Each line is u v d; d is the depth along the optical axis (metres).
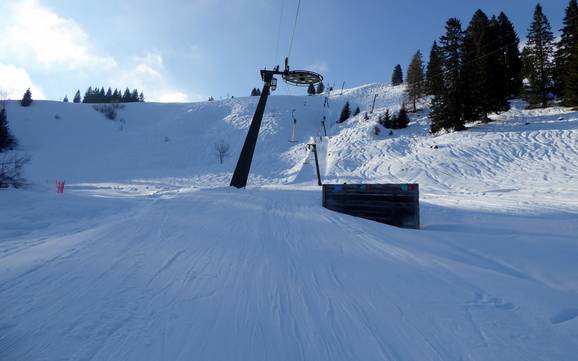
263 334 2.10
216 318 2.29
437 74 35.12
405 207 7.36
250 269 3.41
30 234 4.92
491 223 7.30
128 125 69.44
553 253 4.53
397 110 52.50
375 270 3.58
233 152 49.38
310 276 3.29
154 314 2.30
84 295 2.59
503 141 24.73
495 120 32.28
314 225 6.32
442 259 4.19
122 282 2.89
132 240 4.43
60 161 41.50
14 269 3.16
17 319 2.16
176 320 2.23
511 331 2.27
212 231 5.21
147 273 3.15
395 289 3.01
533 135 24.31
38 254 3.69
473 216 8.37
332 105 80.06
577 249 4.68
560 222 6.99
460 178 20.33
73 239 4.43
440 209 9.71
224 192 11.58
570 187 14.72
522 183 17.05
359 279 3.25
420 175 22.42
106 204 7.71
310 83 15.65
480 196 14.02
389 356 1.91
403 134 39.81
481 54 32.19
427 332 2.21
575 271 3.79
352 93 89.31
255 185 24.17
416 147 31.25
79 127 63.09
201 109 76.56
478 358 1.92
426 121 42.78
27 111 66.06
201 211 7.02
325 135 53.34
